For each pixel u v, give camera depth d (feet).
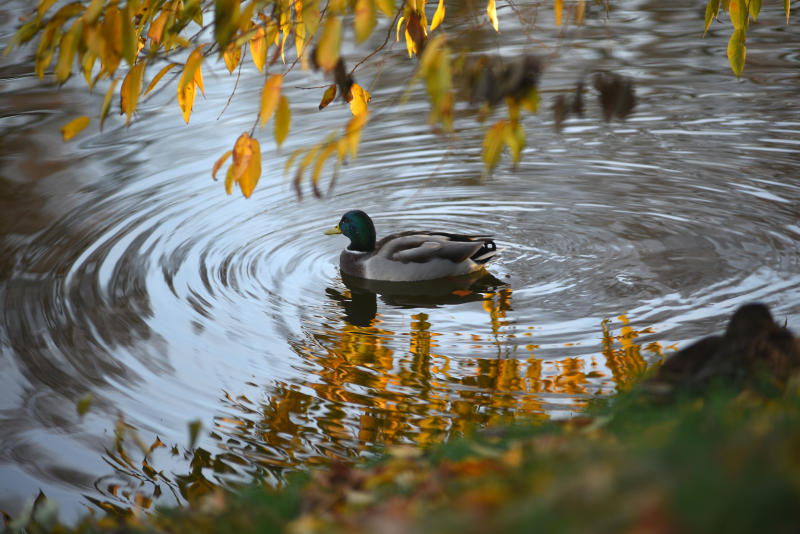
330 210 52.37
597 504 11.49
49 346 36.94
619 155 57.21
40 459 29.81
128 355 36.17
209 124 65.16
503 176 55.57
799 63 71.61
